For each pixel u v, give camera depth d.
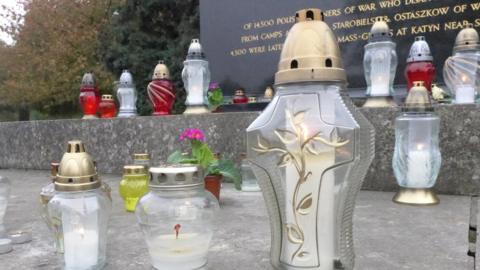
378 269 0.97
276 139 0.86
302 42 0.84
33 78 11.52
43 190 1.31
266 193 0.90
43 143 3.44
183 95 6.69
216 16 4.12
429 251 1.09
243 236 1.28
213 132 2.48
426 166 1.68
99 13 10.95
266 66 3.82
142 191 1.74
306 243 0.86
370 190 2.01
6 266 1.08
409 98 1.73
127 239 1.30
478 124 1.79
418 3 3.12
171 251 0.94
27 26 11.66
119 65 7.44
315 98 0.84
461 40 2.14
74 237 0.99
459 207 1.62
